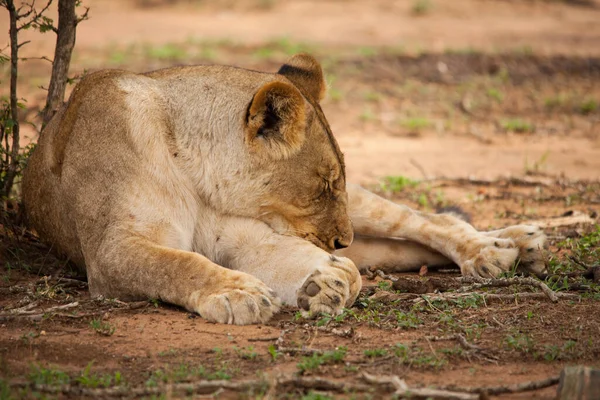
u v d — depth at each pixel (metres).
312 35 38.16
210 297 8.77
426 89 29.06
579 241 12.01
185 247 9.80
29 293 9.62
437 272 11.59
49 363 7.57
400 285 10.08
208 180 9.88
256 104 9.54
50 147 10.70
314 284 8.91
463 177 18.86
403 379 7.22
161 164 9.69
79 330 8.53
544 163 20.53
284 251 9.74
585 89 29.80
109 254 9.39
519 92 29.20
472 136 24.20
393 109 27.11
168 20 41.31
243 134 9.77
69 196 10.08
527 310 9.16
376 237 11.68
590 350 7.88
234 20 42.06
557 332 8.44
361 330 8.57
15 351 7.83
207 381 7.00
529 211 15.40
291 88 9.47
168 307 9.25
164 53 31.84
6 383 6.75
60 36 11.98
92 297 9.59
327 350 7.86
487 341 8.22
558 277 10.37
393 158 21.34
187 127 9.91
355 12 44.22
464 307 9.28
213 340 8.21
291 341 8.12
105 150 9.72
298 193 9.88
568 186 17.62
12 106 12.08
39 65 29.34
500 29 39.91
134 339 8.24
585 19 43.88
